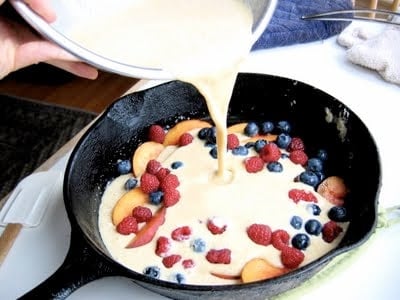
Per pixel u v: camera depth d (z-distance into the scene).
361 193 0.58
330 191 0.61
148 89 0.66
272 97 0.68
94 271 0.47
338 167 0.63
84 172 0.60
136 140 0.68
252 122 0.69
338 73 0.77
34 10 0.43
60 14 0.48
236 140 0.67
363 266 0.54
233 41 0.52
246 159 0.65
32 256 0.57
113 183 0.64
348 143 0.63
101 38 0.49
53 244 0.58
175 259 0.55
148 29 0.51
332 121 0.65
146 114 0.68
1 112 1.26
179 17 0.52
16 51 0.53
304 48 0.82
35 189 0.64
